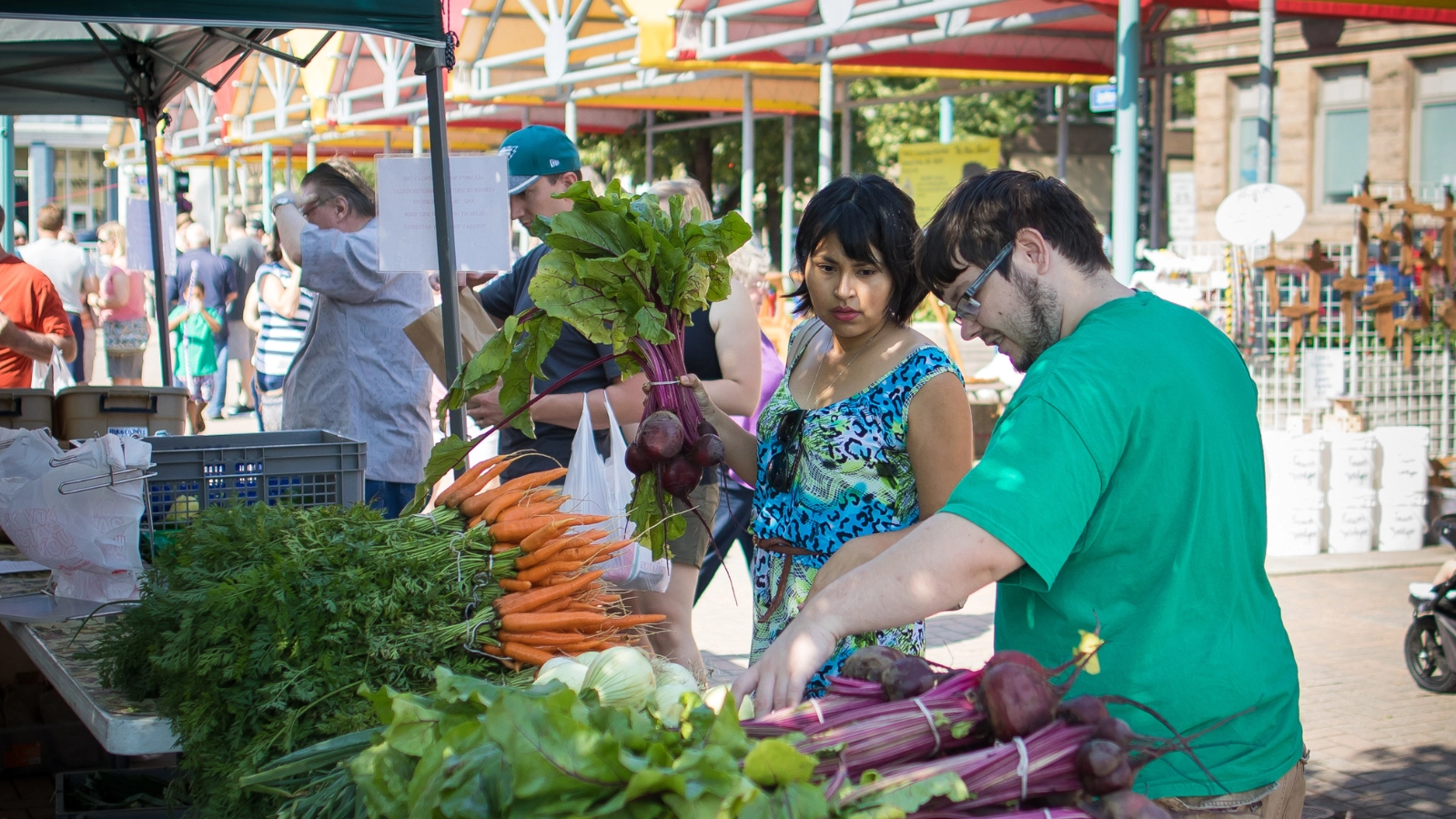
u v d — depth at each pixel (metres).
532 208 4.00
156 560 2.53
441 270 3.68
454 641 2.28
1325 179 18.75
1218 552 1.83
